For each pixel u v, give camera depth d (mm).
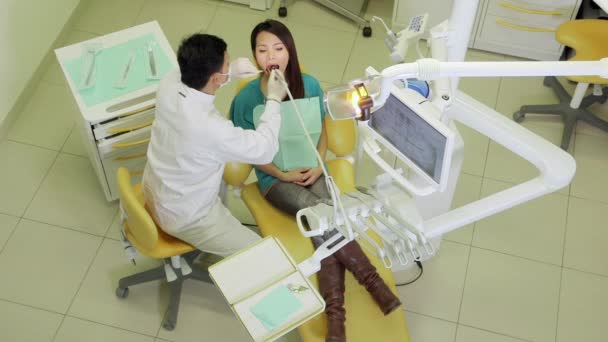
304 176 2898
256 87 2850
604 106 3961
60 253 3381
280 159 2908
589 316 3264
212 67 2402
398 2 4090
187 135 2479
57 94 3932
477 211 2408
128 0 4395
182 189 2633
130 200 2572
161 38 3285
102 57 3199
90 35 4230
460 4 2357
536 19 3936
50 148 3717
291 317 1934
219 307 3248
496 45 4164
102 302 3250
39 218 3479
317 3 4406
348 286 2850
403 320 2732
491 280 3359
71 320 3191
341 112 1825
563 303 3299
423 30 2377
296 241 2840
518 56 4195
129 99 3037
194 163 2547
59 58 3168
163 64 3178
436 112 1949
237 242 2846
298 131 2854
